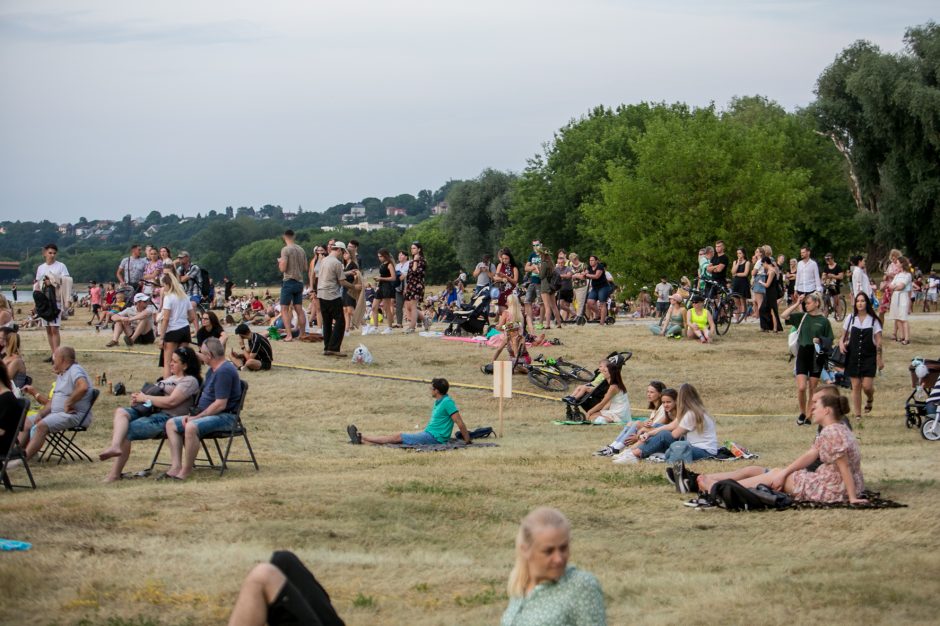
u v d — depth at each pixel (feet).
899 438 56.08
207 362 45.80
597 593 19.16
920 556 30.68
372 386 77.20
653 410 54.60
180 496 39.04
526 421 68.18
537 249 103.30
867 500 37.96
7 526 34.35
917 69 192.75
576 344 93.76
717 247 97.60
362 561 31.53
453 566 31.30
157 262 100.07
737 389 79.66
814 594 26.86
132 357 85.35
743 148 187.42
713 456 49.75
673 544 33.76
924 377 58.85
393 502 38.83
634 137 252.42
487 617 26.30
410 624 25.86
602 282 108.47
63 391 48.57
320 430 63.05
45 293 81.82
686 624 25.03
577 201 259.39
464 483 43.06
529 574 19.36
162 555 31.50
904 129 193.57
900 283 95.30
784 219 186.91
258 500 38.55
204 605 27.14
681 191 182.91
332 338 86.43
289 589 19.97
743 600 26.66
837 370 78.28
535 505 39.47
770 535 34.47
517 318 82.48
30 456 47.42
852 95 215.10
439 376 81.30
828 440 38.27
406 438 57.00
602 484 43.60
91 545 32.30
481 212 354.13
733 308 102.32
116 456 44.01
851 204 250.78
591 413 67.62
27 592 27.76
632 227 186.29
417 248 101.81
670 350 91.15
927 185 189.98
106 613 26.43
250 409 69.77
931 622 24.64
